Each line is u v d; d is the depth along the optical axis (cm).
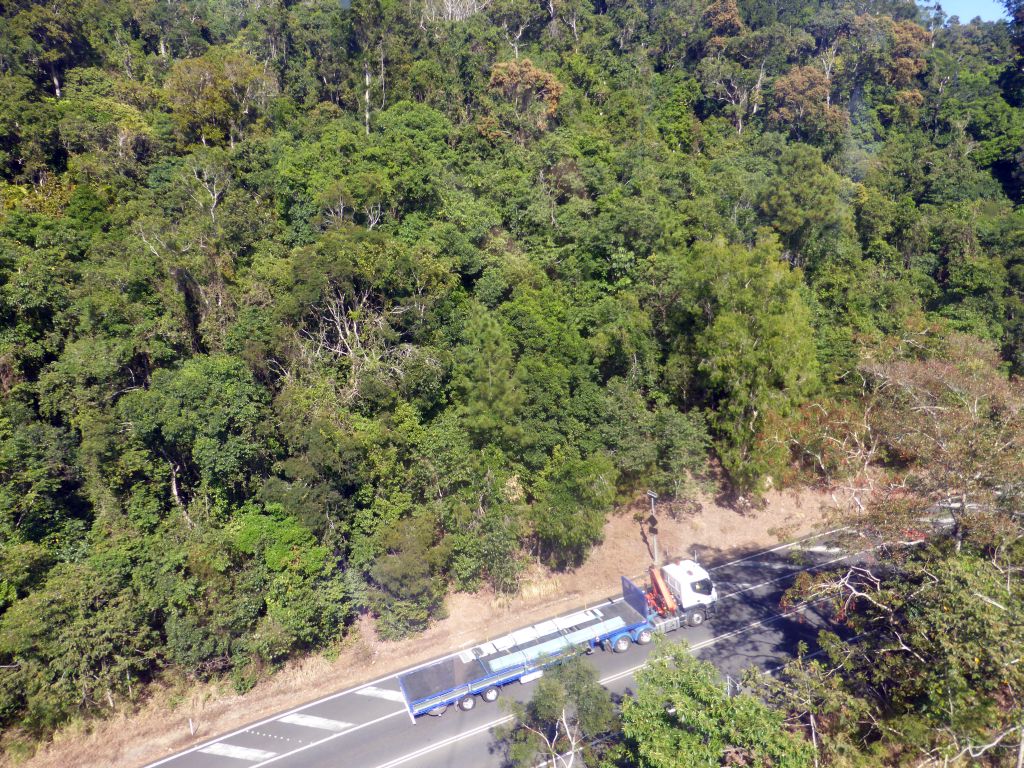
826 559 3762
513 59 6400
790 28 8088
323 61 6025
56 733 2680
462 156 5303
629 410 3809
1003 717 2072
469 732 2628
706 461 4181
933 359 4225
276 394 3522
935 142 7425
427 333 3825
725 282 3934
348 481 3266
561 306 3981
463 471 3344
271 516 3159
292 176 4241
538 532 3522
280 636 2944
